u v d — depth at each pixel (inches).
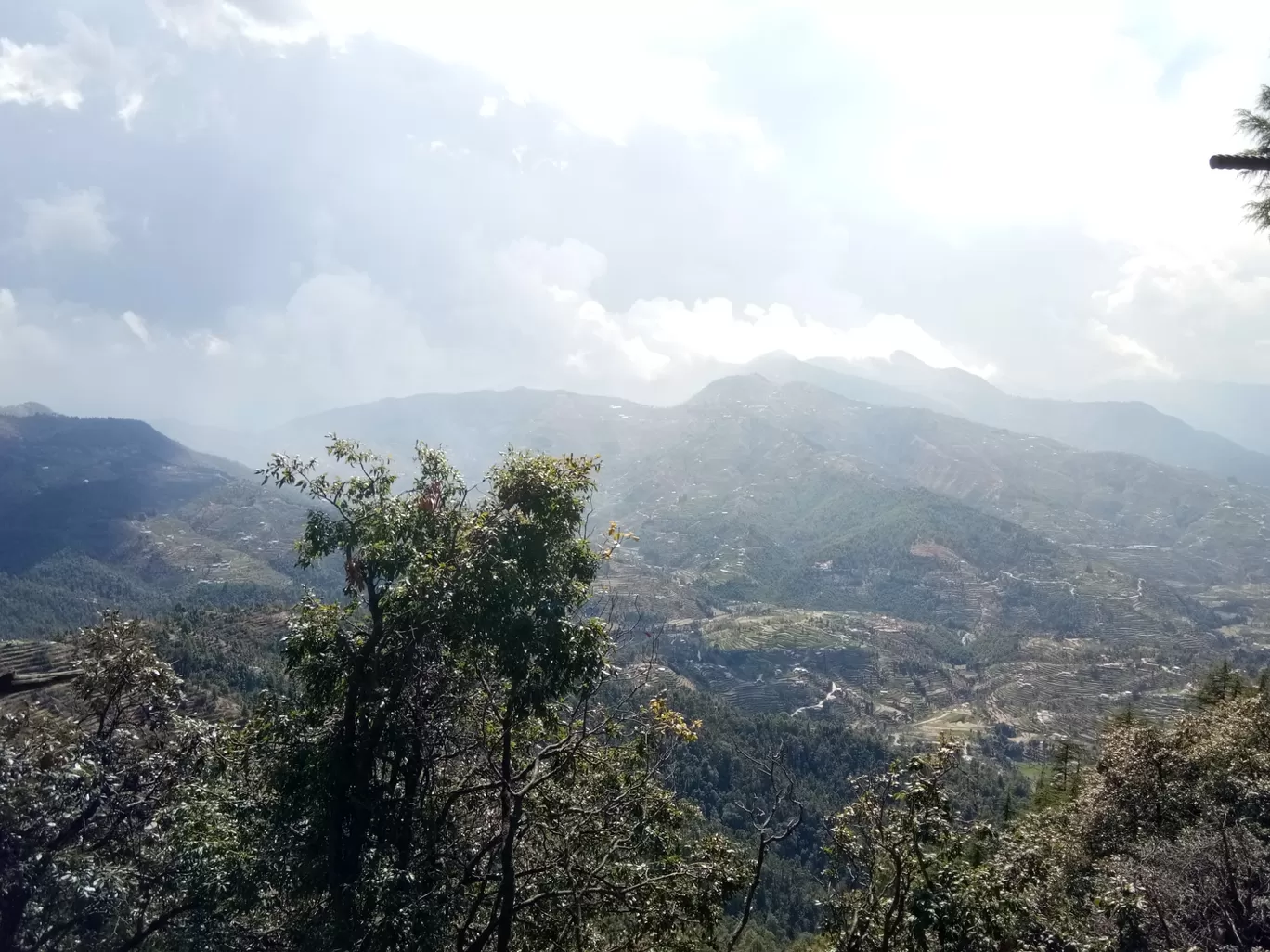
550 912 501.0
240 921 474.0
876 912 422.0
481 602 470.3
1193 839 613.6
